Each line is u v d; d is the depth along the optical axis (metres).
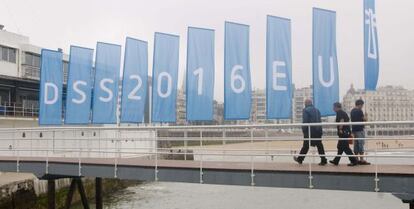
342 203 36.56
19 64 44.69
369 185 12.77
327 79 18.89
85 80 28.28
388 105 83.38
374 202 36.91
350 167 13.88
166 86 23.19
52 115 29.53
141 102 25.14
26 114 43.22
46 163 19.02
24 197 30.14
